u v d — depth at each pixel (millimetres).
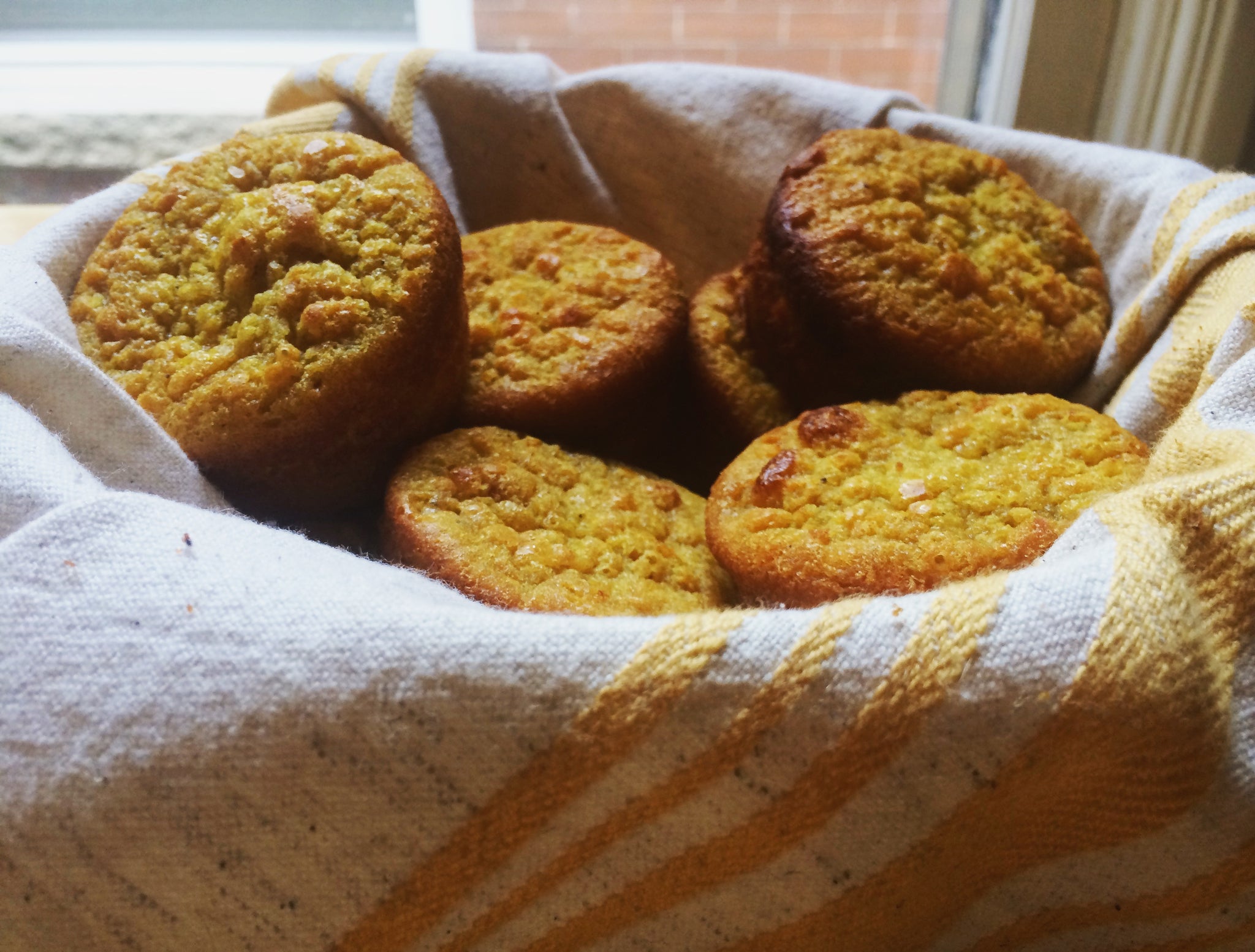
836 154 206
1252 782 115
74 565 116
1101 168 212
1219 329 169
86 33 320
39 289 170
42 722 108
